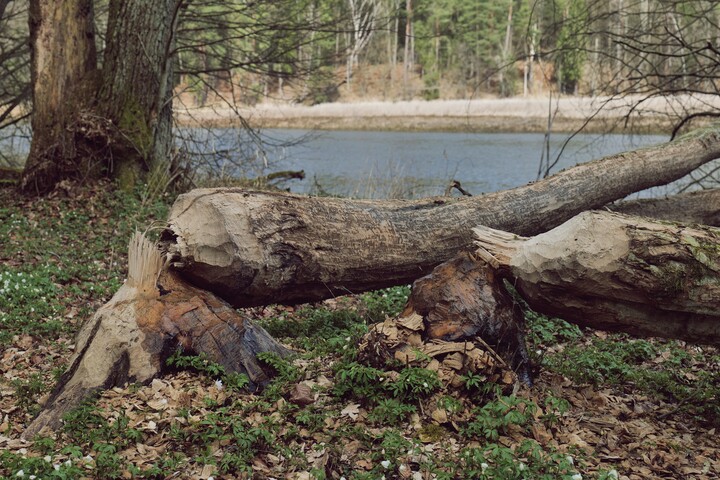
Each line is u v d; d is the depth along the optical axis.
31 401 5.05
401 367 4.87
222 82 40.50
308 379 5.10
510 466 3.80
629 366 5.91
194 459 3.97
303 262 5.68
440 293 5.19
